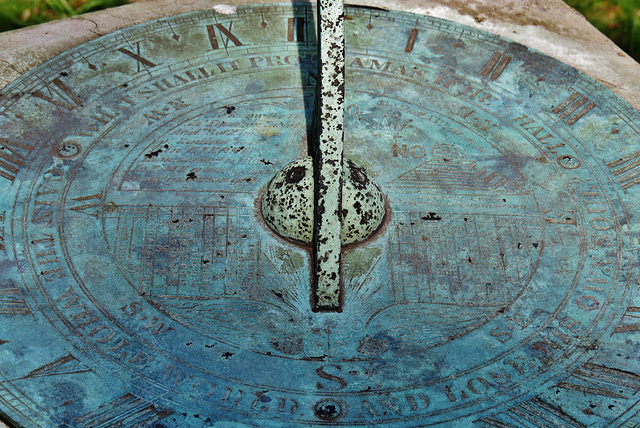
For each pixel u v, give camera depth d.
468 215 0.42
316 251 0.38
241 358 0.35
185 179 0.42
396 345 0.36
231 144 0.44
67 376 0.34
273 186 0.41
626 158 0.44
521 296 0.39
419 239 0.41
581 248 0.40
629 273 0.39
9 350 0.35
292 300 0.38
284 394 0.34
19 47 0.47
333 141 0.38
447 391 0.35
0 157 0.42
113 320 0.37
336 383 0.35
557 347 0.36
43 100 0.45
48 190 0.41
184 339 0.36
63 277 0.38
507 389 0.35
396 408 0.34
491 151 0.45
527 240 0.41
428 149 0.45
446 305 0.38
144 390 0.34
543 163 0.44
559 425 0.33
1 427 0.33
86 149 0.43
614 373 0.35
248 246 0.40
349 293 0.38
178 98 0.46
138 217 0.41
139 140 0.44
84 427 0.32
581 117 0.46
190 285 0.38
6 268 0.38
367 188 0.40
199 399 0.34
